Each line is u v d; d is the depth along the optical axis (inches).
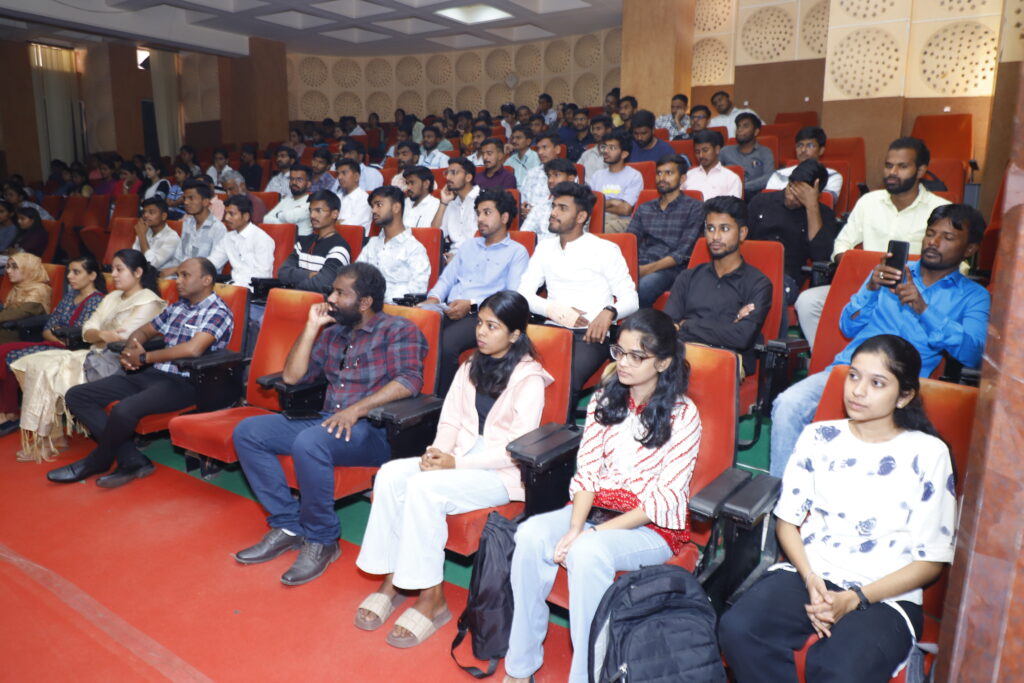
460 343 131.3
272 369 115.4
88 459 117.0
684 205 158.1
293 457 88.2
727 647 58.1
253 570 91.2
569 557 63.7
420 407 90.4
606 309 120.6
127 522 104.0
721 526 65.1
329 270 153.3
